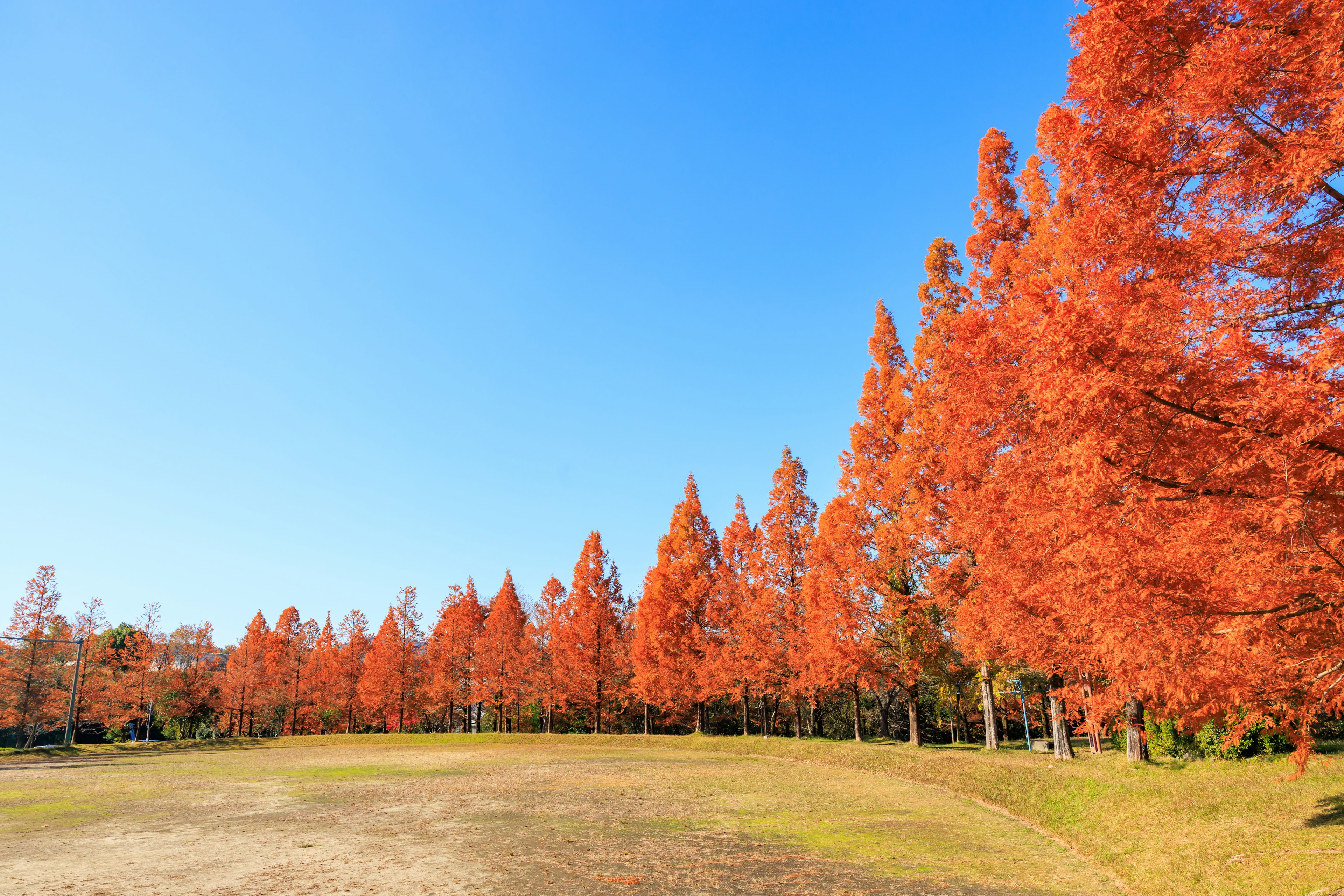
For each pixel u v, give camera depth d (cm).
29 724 4341
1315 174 504
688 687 3738
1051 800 1272
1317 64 507
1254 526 603
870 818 1347
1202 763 1228
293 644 6247
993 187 1931
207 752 3881
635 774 2233
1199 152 581
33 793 1936
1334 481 535
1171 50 597
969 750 2306
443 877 890
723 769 2353
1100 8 600
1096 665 1124
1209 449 579
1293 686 630
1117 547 605
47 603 4319
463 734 4219
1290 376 530
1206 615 589
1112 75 621
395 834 1205
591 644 4253
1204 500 607
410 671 5072
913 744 2452
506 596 4984
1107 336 577
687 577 3922
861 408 2584
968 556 2014
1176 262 620
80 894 816
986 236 1912
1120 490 614
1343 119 474
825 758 2484
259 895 805
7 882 884
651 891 818
